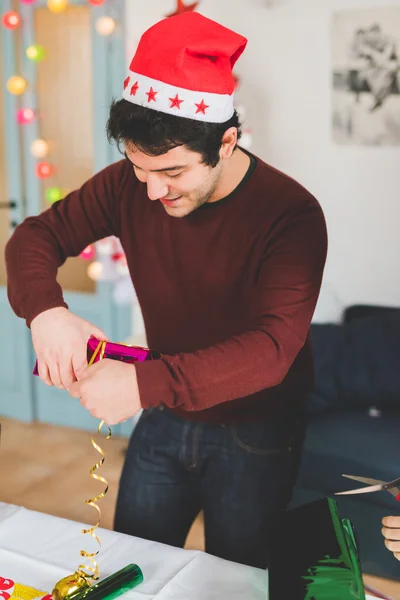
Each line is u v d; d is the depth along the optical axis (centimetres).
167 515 151
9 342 372
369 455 240
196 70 105
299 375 145
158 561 113
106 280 327
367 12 294
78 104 343
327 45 302
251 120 319
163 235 137
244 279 132
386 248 312
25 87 330
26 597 104
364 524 235
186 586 107
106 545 117
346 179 312
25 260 134
